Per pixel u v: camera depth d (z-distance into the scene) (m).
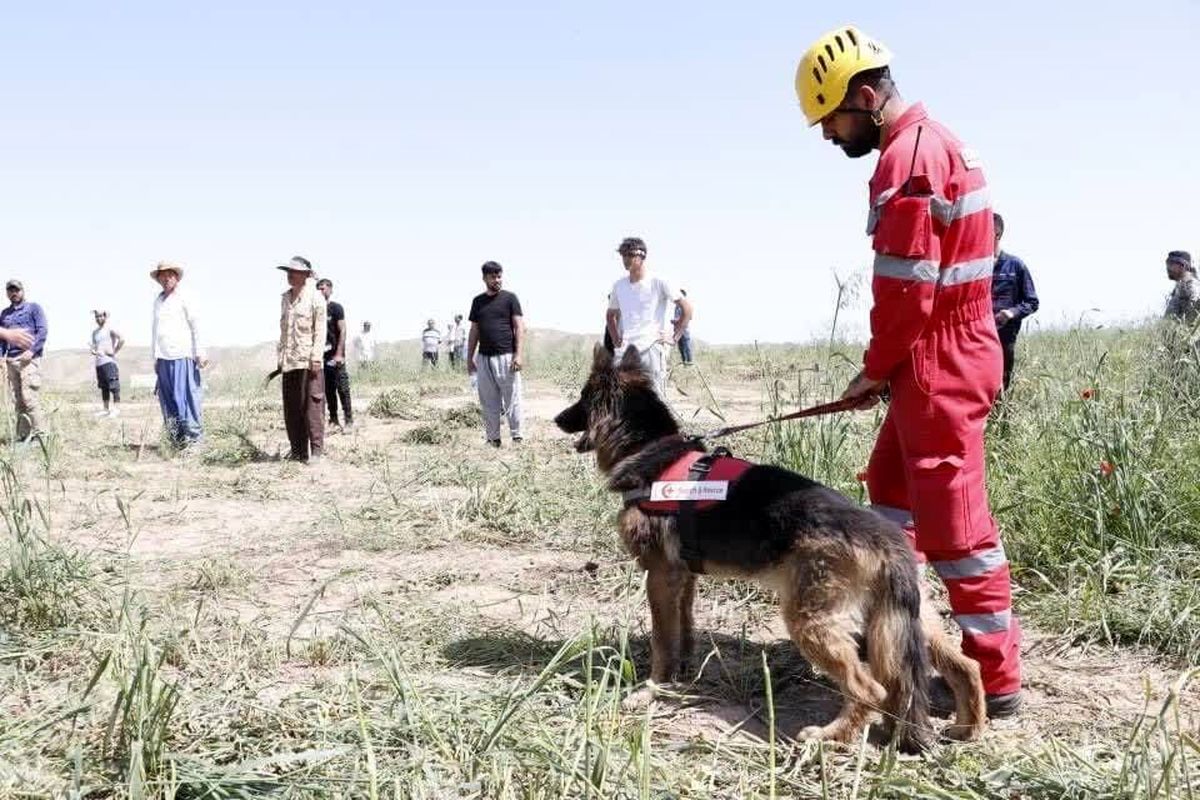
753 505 3.70
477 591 5.55
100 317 16.56
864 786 3.15
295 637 4.58
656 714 3.83
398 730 3.29
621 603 5.26
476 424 13.82
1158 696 3.93
